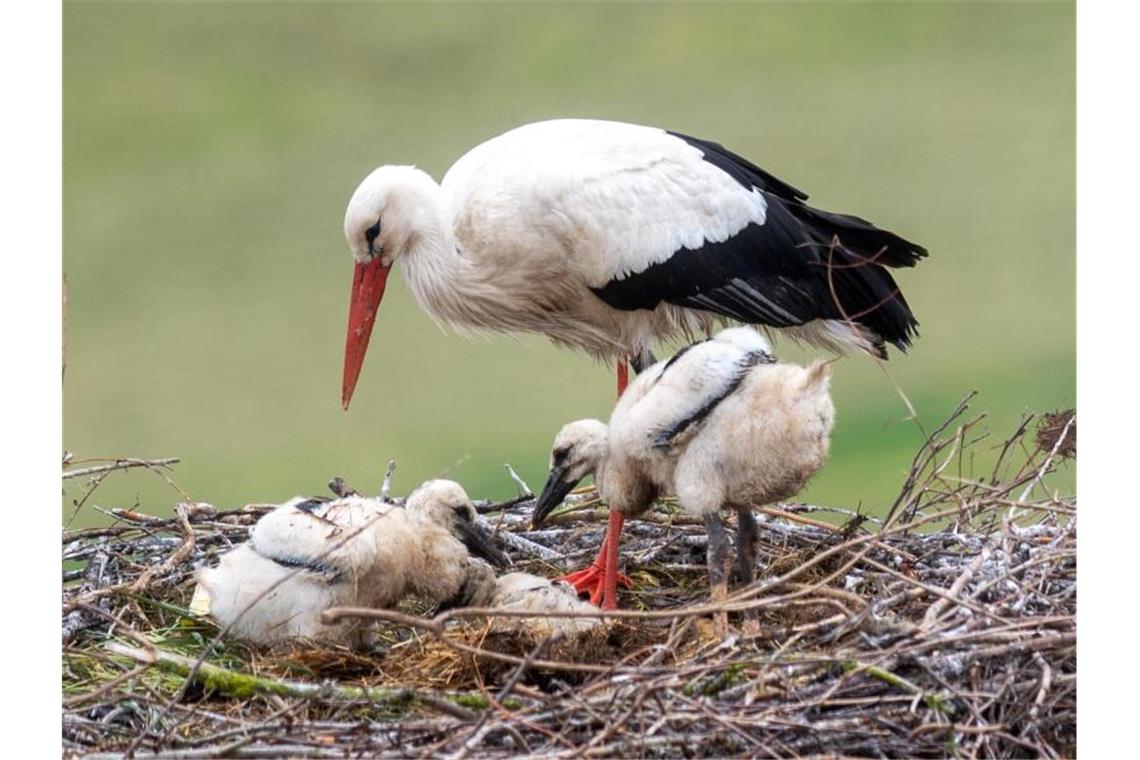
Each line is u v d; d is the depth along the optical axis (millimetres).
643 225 12828
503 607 10039
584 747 8445
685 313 13219
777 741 8656
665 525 11859
